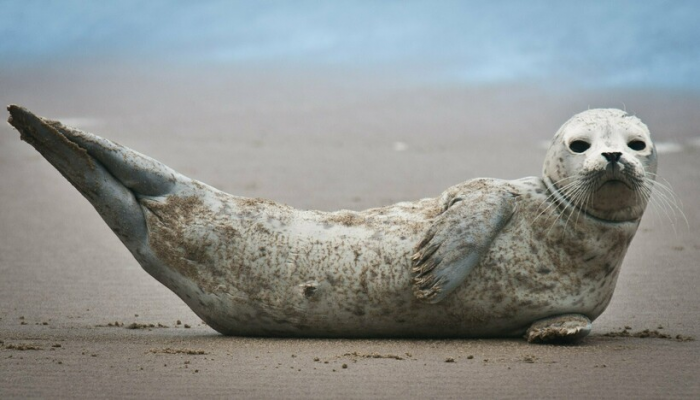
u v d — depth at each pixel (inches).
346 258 493.4
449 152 1240.8
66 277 694.5
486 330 501.0
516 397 390.6
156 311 604.7
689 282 671.1
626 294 639.1
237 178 1058.7
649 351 473.1
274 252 498.9
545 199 493.4
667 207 936.9
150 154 1202.6
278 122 1477.6
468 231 474.3
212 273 504.4
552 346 484.1
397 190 998.4
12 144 1282.0
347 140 1327.5
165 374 422.9
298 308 497.0
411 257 487.8
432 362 447.5
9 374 422.3
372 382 410.9
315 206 920.3
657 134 1368.1
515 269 487.2
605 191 471.5
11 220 893.2
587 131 488.4
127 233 513.0
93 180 506.9
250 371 428.5
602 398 389.7
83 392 394.9
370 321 496.7
